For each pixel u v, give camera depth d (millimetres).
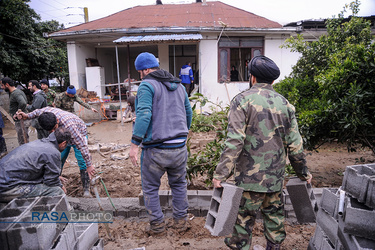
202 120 4559
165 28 10789
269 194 2373
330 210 2193
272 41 11555
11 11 13789
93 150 6512
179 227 3195
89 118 11086
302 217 2537
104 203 3693
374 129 3953
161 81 2949
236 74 11875
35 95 5734
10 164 2502
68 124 3590
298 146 2285
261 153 2209
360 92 3803
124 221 3490
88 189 4078
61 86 21344
